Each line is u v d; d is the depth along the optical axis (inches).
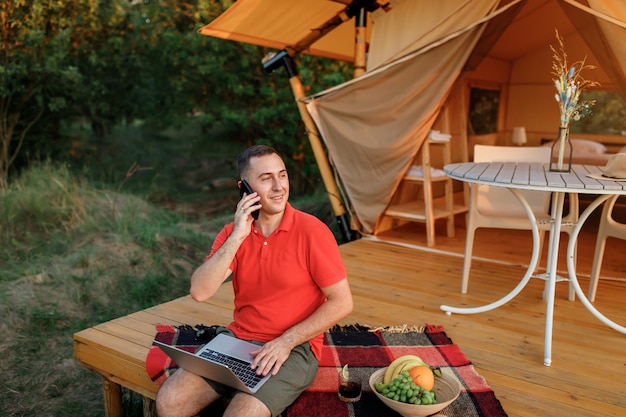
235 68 374.9
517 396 94.1
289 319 84.6
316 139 210.1
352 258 175.6
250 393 76.4
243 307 88.2
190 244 251.4
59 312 181.2
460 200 261.9
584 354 110.3
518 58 306.0
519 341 115.6
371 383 87.4
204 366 77.4
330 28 210.2
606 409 90.5
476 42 162.4
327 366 100.7
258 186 82.2
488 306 122.3
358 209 199.3
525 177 109.5
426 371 85.5
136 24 378.6
